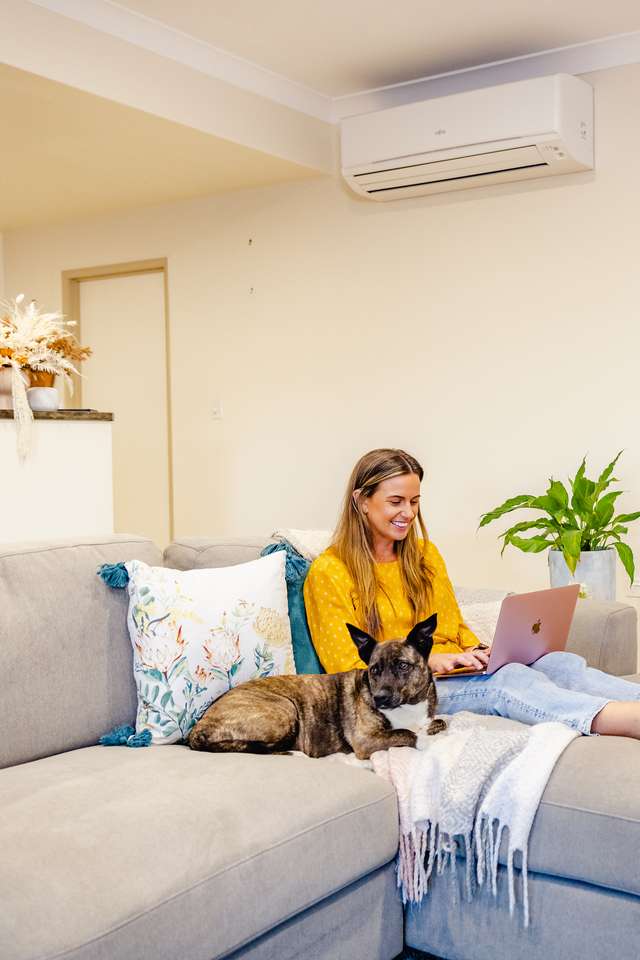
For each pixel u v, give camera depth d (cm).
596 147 416
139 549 237
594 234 418
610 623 284
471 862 190
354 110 468
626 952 173
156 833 157
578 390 426
